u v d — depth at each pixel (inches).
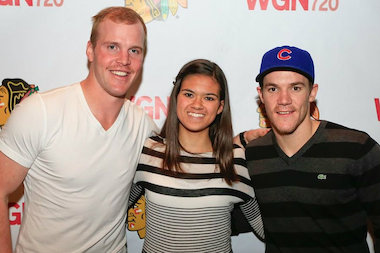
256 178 45.1
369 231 62.1
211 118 44.8
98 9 57.3
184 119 44.7
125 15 41.1
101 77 40.1
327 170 40.6
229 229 45.8
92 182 41.3
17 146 38.9
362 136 41.0
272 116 41.3
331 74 60.2
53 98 40.0
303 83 40.3
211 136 48.3
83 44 57.7
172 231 42.8
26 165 39.8
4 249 39.0
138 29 41.2
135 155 45.4
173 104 46.9
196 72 45.2
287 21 59.1
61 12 57.0
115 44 40.0
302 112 40.5
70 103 40.7
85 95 41.8
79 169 40.3
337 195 40.4
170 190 43.2
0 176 39.8
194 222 42.8
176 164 44.4
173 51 58.7
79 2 57.0
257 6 58.7
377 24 59.7
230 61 59.2
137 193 49.6
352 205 41.4
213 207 43.3
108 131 41.8
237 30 58.9
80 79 58.3
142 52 42.6
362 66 60.2
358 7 59.4
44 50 57.4
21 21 56.6
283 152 43.1
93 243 43.1
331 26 59.5
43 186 41.4
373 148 40.3
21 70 57.3
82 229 42.5
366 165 39.7
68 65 57.9
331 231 41.6
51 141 39.4
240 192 45.4
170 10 58.1
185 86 44.9
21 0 56.4
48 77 57.7
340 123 61.0
